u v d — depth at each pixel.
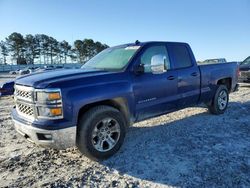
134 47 4.83
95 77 3.96
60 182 3.38
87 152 3.82
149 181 3.37
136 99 4.41
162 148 4.41
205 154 4.12
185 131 5.30
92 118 3.78
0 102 11.20
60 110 3.51
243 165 3.73
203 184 3.25
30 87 3.65
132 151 4.32
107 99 3.97
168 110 5.11
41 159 4.10
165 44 5.20
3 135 5.32
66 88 3.58
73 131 3.60
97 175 3.56
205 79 5.95
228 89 7.11
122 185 3.29
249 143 4.58
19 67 81.19
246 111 7.01
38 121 3.55
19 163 3.95
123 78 4.25
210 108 6.56
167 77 4.95
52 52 106.56
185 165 3.76
